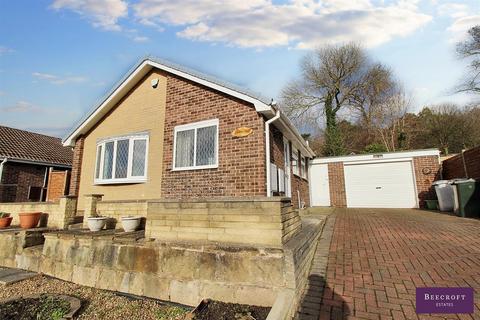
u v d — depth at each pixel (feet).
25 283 19.20
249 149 25.50
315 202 53.52
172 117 30.99
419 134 92.12
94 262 18.48
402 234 22.25
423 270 14.70
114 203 24.89
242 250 13.82
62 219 25.43
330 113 89.20
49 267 20.63
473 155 35.78
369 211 40.37
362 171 51.34
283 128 31.14
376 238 21.39
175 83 31.83
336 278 14.56
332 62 89.92
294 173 40.52
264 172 24.80
